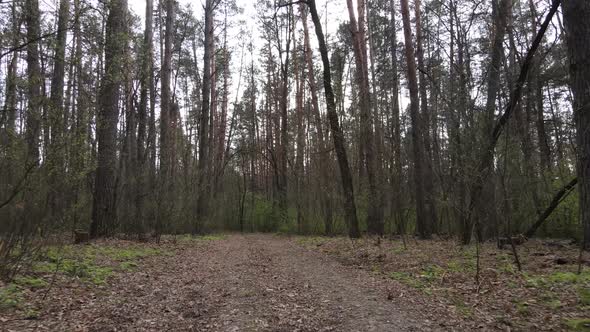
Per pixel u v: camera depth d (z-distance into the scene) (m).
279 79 32.16
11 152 6.38
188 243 15.50
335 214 19.42
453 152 8.91
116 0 10.63
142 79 16.19
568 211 13.69
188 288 7.49
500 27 10.80
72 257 8.66
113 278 7.87
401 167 15.57
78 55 8.95
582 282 6.28
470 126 8.45
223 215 27.50
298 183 23.08
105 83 10.95
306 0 16.30
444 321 5.29
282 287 7.52
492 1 11.49
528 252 9.91
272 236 21.92
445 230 17.72
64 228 7.17
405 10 16.31
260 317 5.64
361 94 16.88
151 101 24.03
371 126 16.62
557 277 6.70
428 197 15.77
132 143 20.19
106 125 12.40
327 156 19.19
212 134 28.55
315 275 8.73
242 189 34.34
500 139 9.66
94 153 8.88
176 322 5.43
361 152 17.33
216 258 11.77
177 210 15.52
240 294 6.98
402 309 5.88
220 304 6.35
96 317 5.50
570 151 14.50
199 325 5.31
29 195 6.42
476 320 5.27
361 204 17.50
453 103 9.05
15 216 6.32
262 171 41.72
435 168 14.89
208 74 22.64
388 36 24.28
